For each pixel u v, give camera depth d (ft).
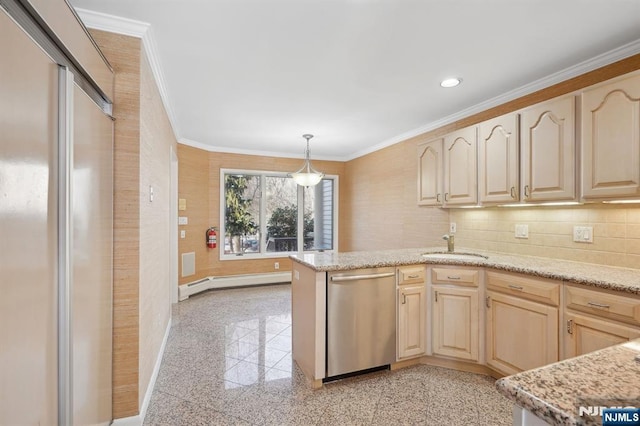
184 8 5.75
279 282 18.79
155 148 8.19
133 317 6.14
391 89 9.45
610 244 7.25
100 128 5.41
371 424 6.21
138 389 6.16
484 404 6.86
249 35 6.63
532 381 2.14
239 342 10.37
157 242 8.61
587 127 6.60
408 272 8.47
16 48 3.28
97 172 5.28
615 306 5.54
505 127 8.31
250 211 18.74
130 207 6.15
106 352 5.68
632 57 6.93
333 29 6.41
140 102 6.28
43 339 3.82
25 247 3.47
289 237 19.71
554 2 5.51
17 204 3.33
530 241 9.00
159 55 7.45
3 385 3.10
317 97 10.14
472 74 8.45
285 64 7.92
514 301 7.28
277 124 13.15
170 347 9.96
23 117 3.42
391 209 15.69
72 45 4.33
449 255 9.96
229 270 17.84
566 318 6.29
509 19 6.03
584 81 7.84
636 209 6.84
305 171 16.03
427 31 6.46
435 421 6.28
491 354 7.83
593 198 6.56
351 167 19.76
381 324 8.16
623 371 2.26
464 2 5.55
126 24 6.10
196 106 10.97
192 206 16.11
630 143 5.93
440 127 12.57
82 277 4.70
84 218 4.78
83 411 4.74
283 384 7.76
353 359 7.88
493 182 8.64
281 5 5.66
